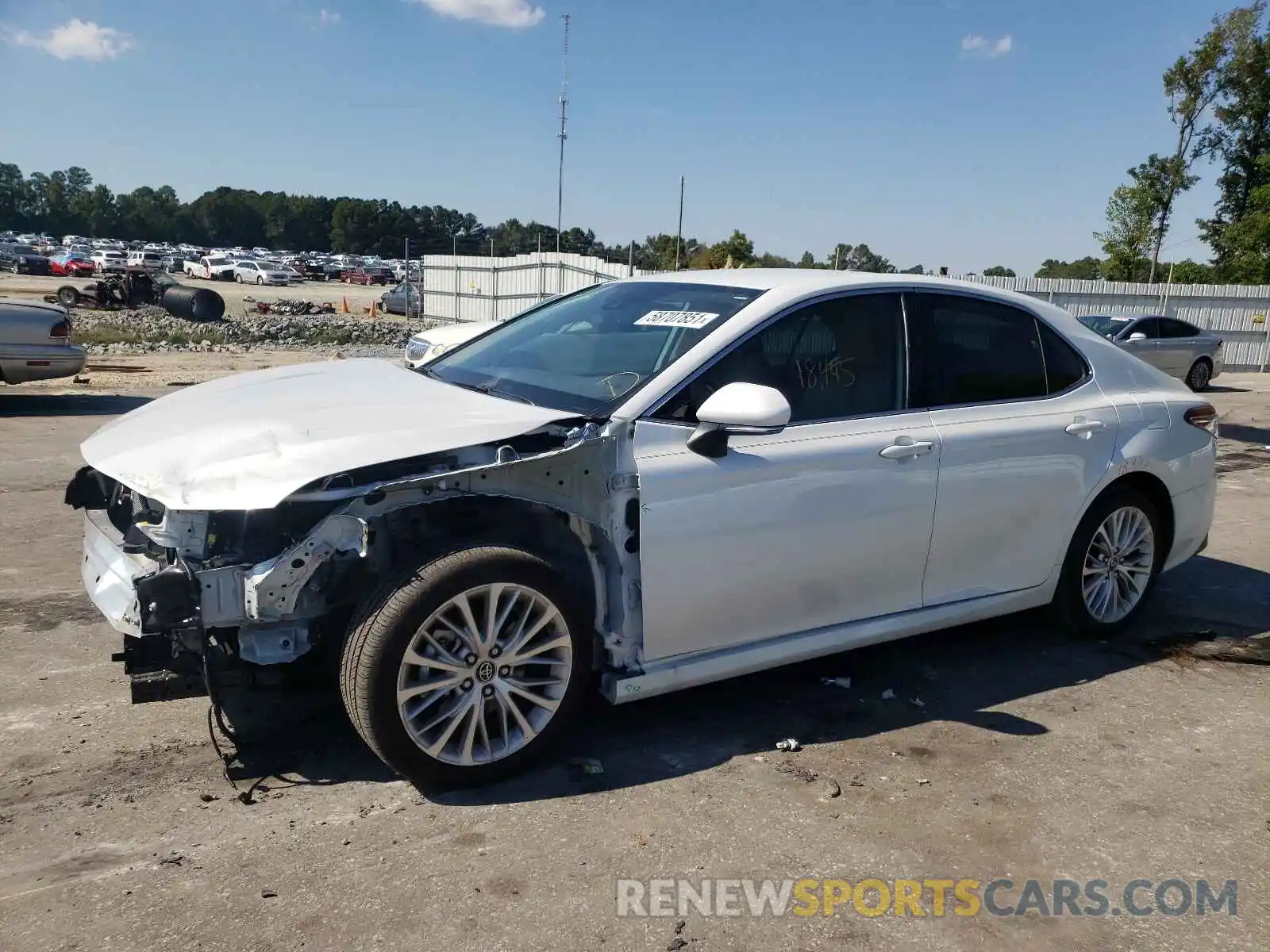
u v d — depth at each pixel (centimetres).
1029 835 312
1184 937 266
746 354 364
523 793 324
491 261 2991
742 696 409
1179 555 503
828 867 290
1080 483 445
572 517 328
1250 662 465
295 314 3091
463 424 325
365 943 249
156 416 359
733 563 351
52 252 6825
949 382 412
